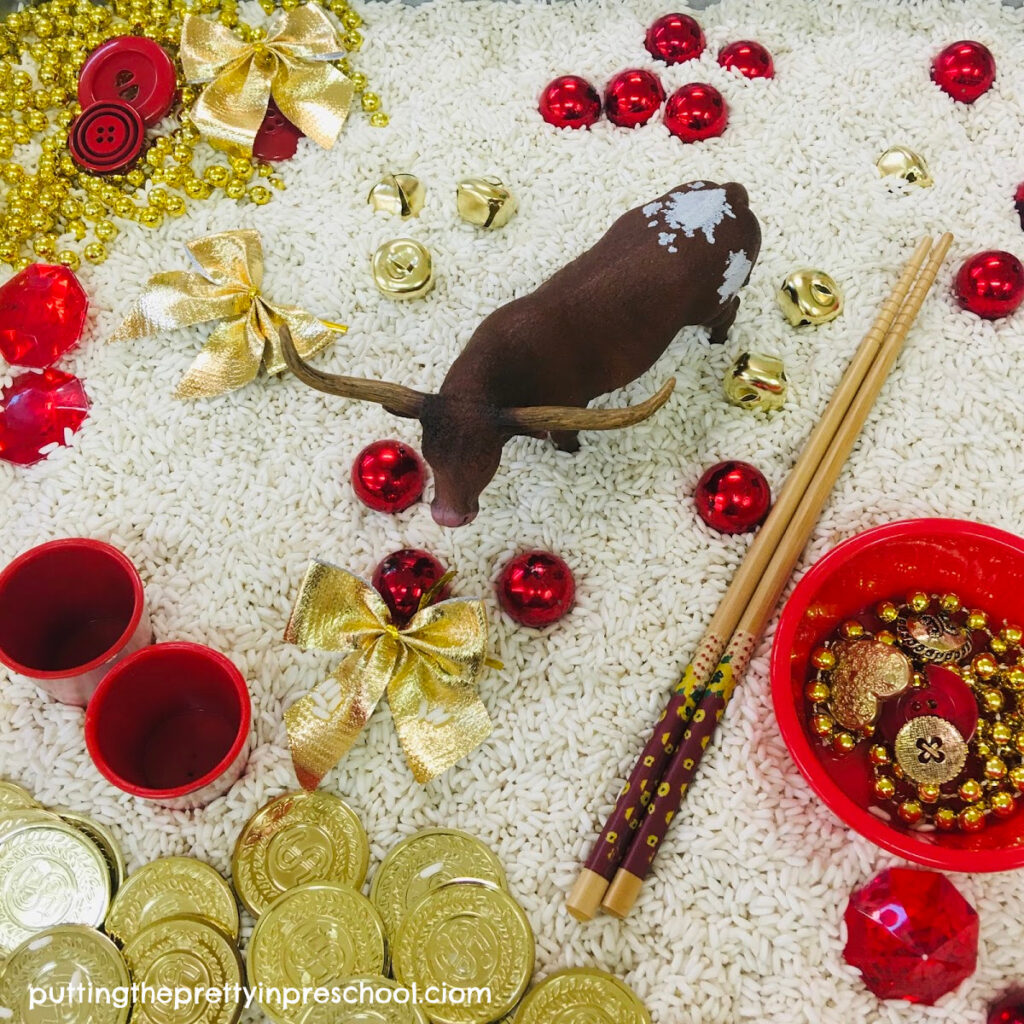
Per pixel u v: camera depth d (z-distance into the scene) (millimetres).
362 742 420
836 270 463
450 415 378
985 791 406
